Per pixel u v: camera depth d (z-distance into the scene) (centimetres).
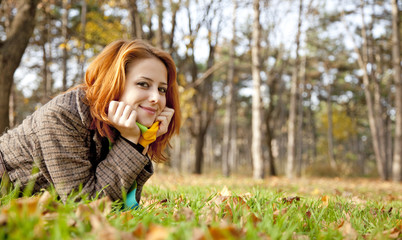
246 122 4103
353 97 2961
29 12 536
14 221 119
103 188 190
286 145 3838
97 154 206
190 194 309
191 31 1100
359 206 280
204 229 135
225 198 227
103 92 195
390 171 2736
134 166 195
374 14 1722
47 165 189
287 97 3128
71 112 191
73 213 140
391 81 2338
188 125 1705
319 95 3056
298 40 1452
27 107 1503
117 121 193
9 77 514
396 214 246
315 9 1455
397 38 1502
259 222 164
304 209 226
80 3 1225
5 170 204
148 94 203
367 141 4341
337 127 2941
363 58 1933
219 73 2366
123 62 197
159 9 1003
